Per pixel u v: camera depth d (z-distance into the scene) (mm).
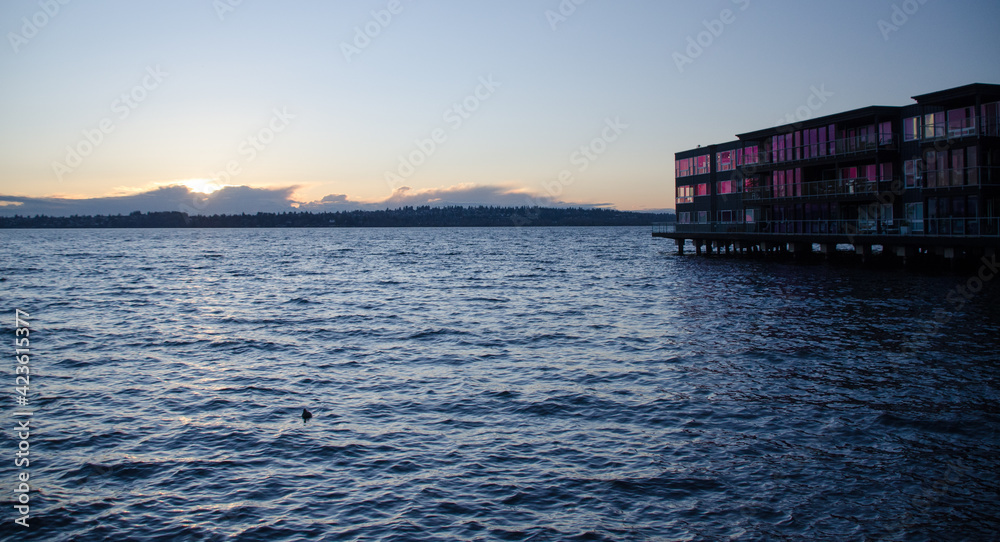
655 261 78375
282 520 11711
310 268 77125
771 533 10891
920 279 43531
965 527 10891
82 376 22172
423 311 37688
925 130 45875
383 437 15812
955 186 42812
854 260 55594
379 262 88188
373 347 26969
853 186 51438
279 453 14844
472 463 14094
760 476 13023
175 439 15828
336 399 19125
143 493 12867
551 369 22406
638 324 31375
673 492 12477
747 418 16484
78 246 152125
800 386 19203
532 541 10859
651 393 19000
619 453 14453
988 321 28500
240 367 23422
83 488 13117
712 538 10797
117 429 16594
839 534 10789
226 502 12445
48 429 16609
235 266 81562
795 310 33594
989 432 15016
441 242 179500
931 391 18297
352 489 12922
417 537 11039
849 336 26250
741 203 66750
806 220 55656
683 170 77875
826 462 13617
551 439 15461
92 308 40125
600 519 11531
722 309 35125
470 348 26422
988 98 42031
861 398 17844
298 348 26922
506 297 44406
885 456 13828
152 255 110000
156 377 21969
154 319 35344
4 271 71688
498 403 18422
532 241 182875
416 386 20469
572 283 53594
